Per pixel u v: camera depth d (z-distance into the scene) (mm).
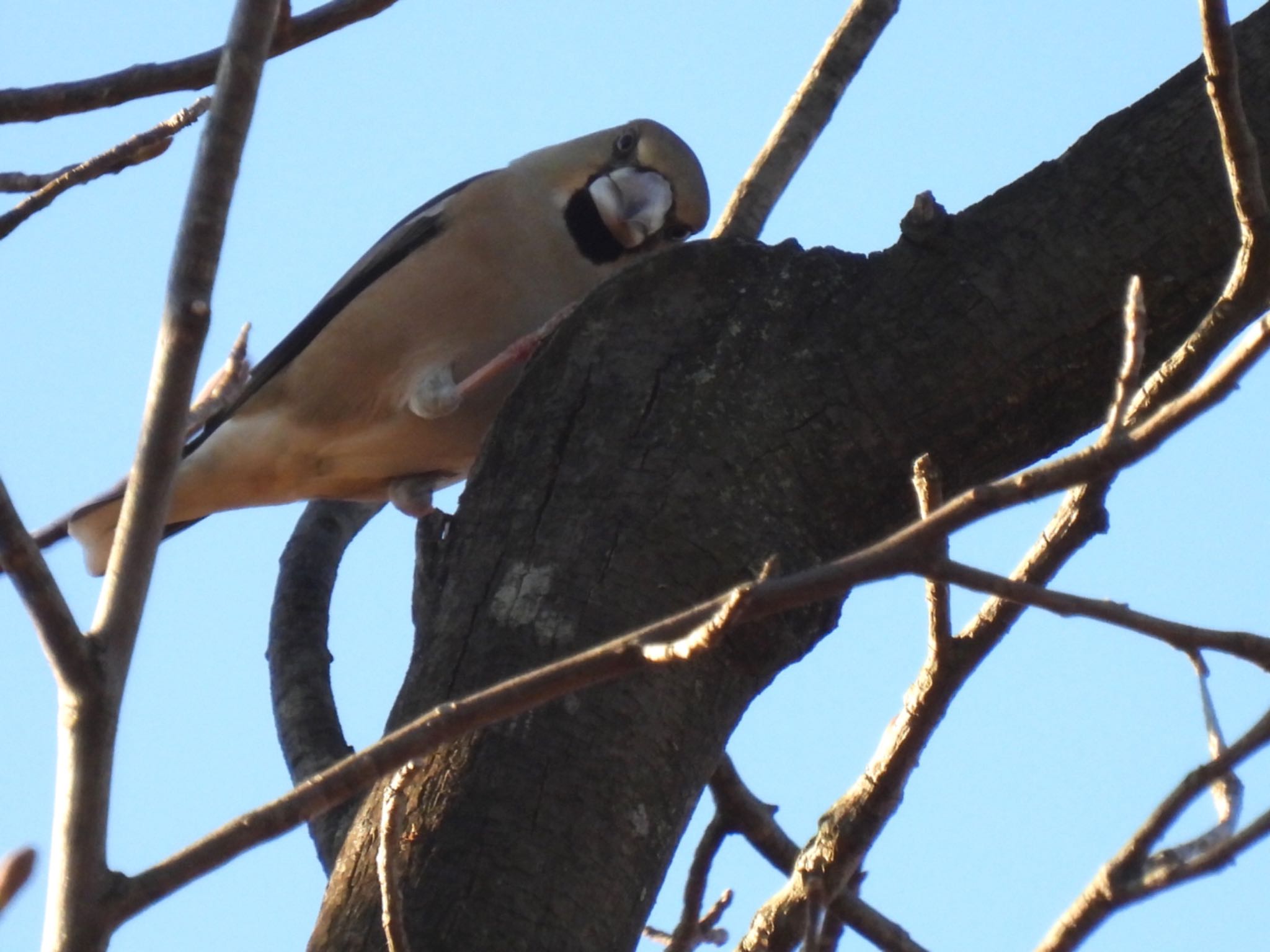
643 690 5000
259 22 3721
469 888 4688
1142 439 3189
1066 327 5488
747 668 5207
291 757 7285
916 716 4812
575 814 4816
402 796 3922
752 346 5543
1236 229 5508
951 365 5477
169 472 3641
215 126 3676
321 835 6285
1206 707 3889
